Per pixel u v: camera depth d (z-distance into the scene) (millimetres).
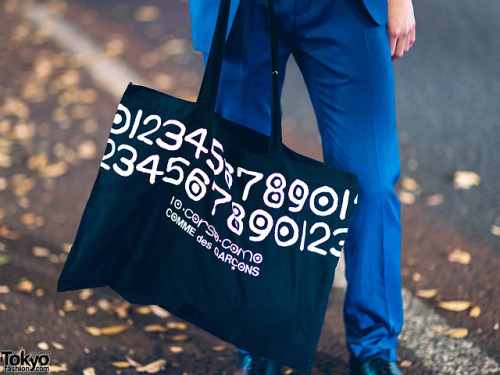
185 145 1792
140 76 4926
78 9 6266
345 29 1876
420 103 4242
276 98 1735
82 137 4145
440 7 5441
